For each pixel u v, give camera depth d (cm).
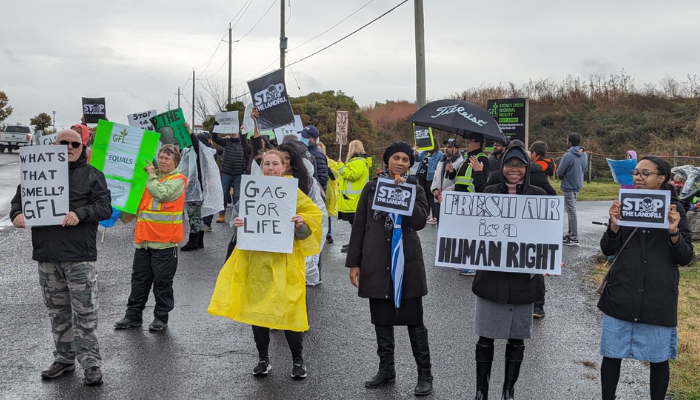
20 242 1148
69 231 503
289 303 509
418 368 505
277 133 1313
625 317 429
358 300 785
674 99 3712
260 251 515
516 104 1229
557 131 3412
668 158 2739
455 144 1049
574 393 507
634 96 3697
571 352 605
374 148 3291
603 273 933
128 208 662
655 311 424
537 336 653
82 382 517
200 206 1089
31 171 496
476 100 3684
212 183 1113
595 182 2661
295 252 525
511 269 462
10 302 750
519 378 538
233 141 1391
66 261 502
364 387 514
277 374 540
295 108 3127
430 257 1064
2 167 3130
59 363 529
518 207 468
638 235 435
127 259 1011
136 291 659
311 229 519
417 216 497
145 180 677
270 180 511
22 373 535
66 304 523
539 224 464
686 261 429
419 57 1703
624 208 428
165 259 652
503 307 466
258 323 509
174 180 647
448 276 926
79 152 517
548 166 868
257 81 986
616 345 437
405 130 3797
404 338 639
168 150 654
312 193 823
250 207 512
